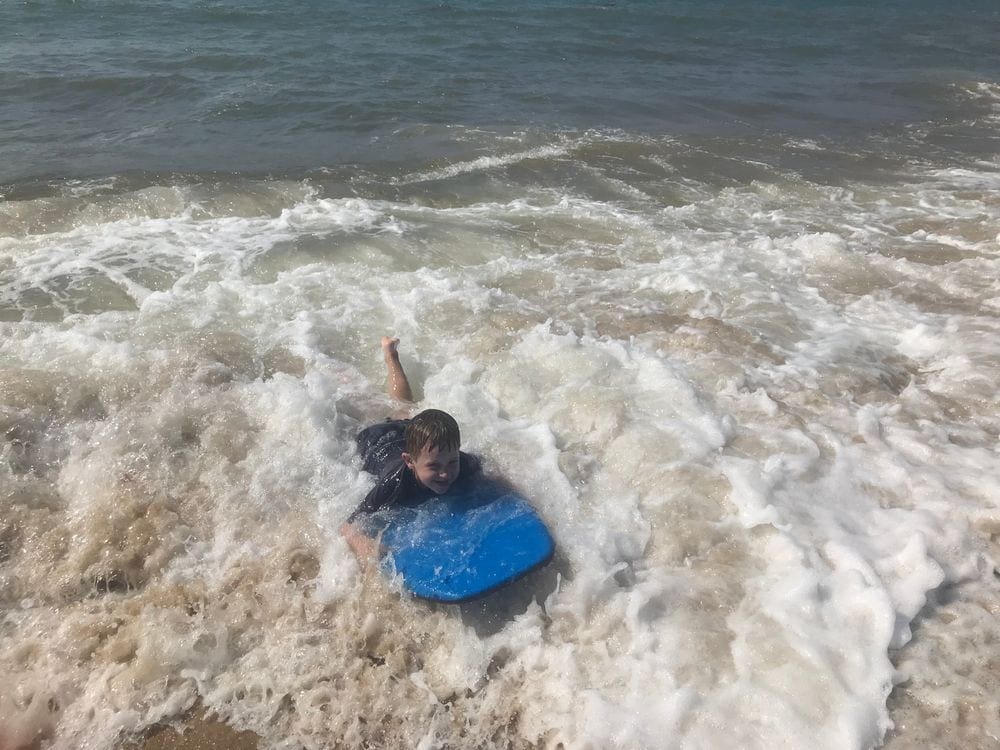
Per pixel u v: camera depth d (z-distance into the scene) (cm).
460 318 670
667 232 914
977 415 560
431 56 1931
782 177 1160
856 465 495
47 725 341
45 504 453
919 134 1482
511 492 454
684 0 3400
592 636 378
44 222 841
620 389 561
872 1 3703
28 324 629
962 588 409
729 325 674
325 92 1521
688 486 469
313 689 355
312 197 979
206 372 562
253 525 438
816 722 336
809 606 384
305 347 614
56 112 1333
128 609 390
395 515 430
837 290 766
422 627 383
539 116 1454
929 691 352
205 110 1374
